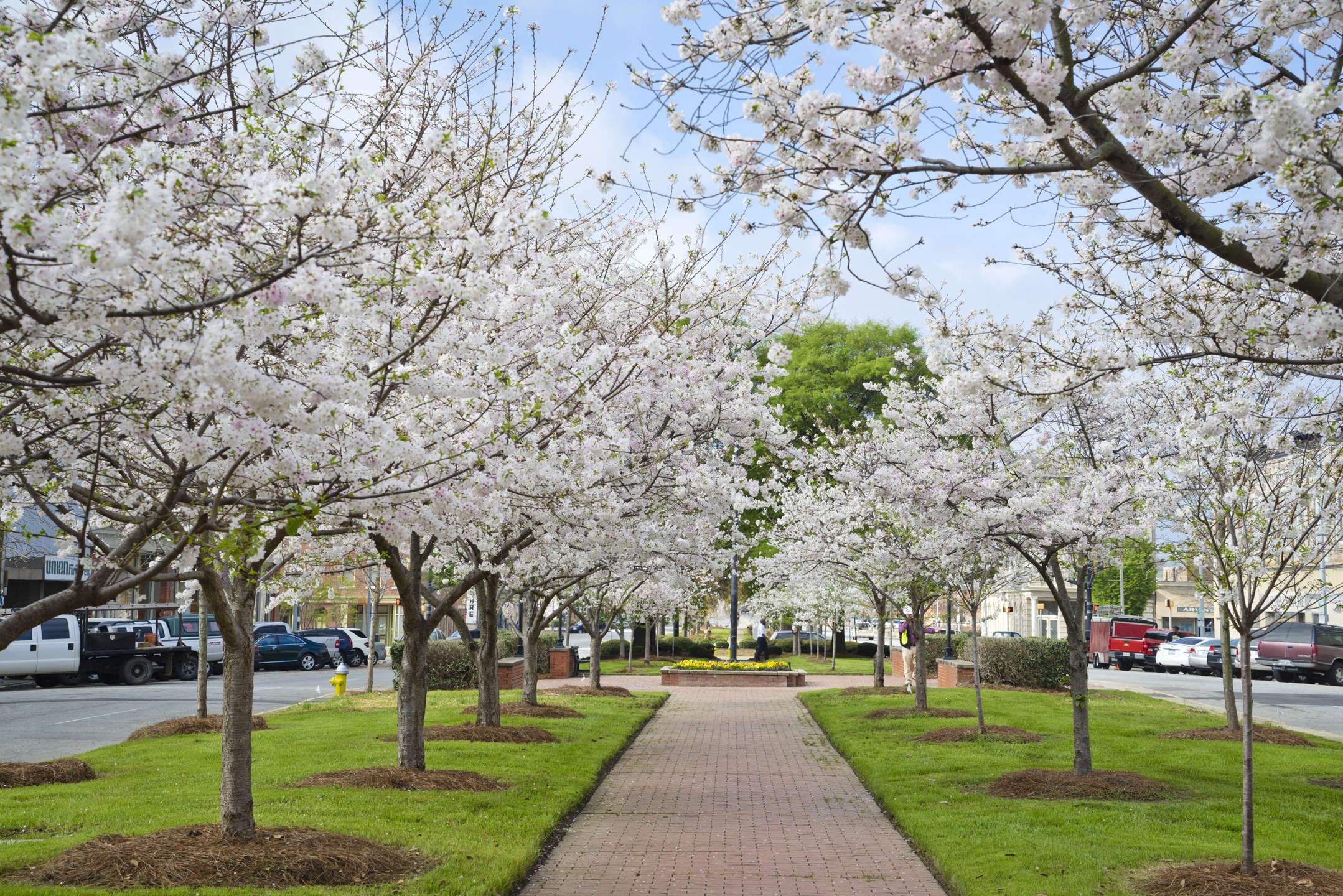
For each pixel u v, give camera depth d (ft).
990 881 22.52
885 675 106.01
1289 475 26.84
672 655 145.28
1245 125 17.89
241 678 24.25
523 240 23.99
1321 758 41.83
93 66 15.80
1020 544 34.96
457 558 45.91
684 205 19.56
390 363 18.84
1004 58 16.20
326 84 21.27
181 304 14.73
